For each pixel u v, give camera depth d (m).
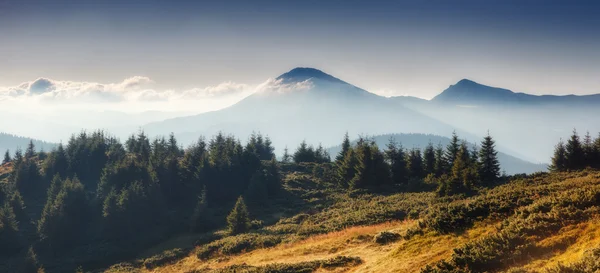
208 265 36.69
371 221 41.69
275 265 27.64
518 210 22.83
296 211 63.84
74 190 61.56
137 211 60.41
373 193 68.38
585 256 13.65
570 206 20.00
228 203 74.94
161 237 57.78
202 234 56.88
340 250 30.17
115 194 61.56
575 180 34.59
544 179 51.28
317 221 50.09
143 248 54.00
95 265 48.12
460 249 18.91
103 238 57.78
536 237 18.16
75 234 57.06
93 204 64.50
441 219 24.88
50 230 54.88
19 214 62.81
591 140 68.75
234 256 37.59
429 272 17.95
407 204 49.47
